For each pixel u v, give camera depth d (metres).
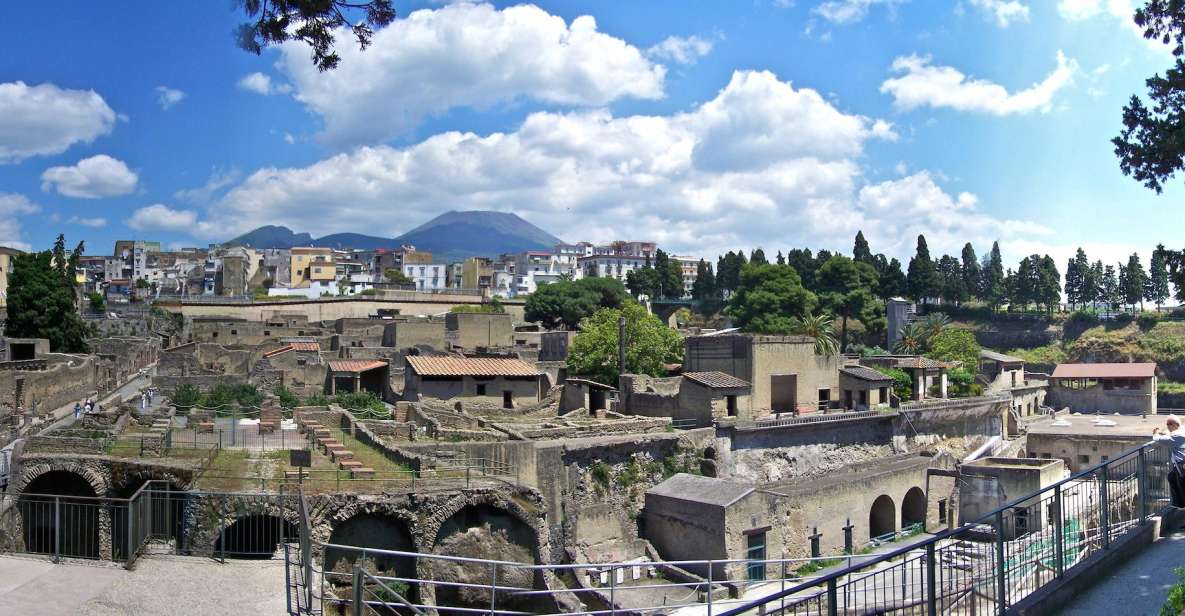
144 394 73.62
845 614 18.83
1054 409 131.88
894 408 78.69
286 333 132.00
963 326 189.00
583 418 69.19
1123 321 176.38
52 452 41.50
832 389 79.56
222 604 25.02
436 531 39.16
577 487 54.41
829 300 163.25
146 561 28.41
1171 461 24.27
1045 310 195.75
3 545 37.09
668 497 55.09
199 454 44.66
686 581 50.94
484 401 74.38
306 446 49.34
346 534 37.31
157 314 133.12
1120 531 23.88
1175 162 30.67
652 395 71.69
